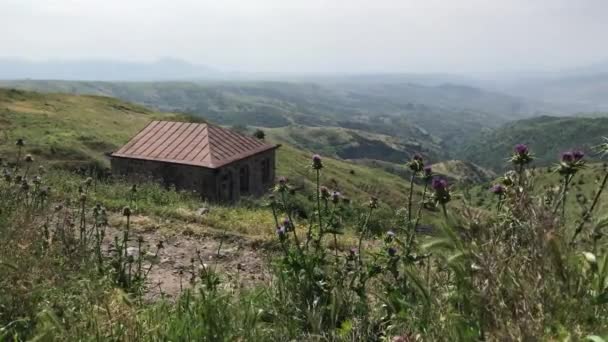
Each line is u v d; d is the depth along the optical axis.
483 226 2.86
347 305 4.84
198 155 30.45
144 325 4.15
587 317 2.45
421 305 3.54
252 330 4.29
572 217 3.05
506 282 2.61
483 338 2.65
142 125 62.88
